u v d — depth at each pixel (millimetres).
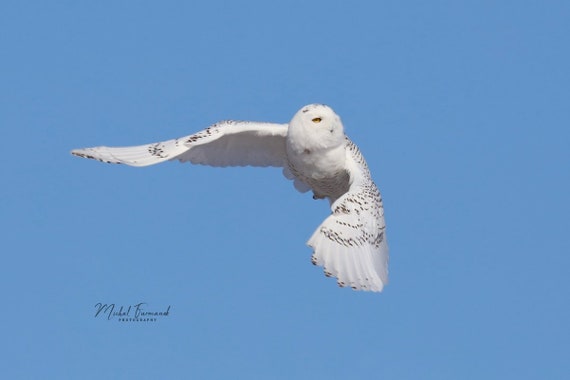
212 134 15078
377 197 13477
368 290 12078
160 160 14750
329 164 14664
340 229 12469
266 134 15312
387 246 13422
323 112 14461
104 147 14750
